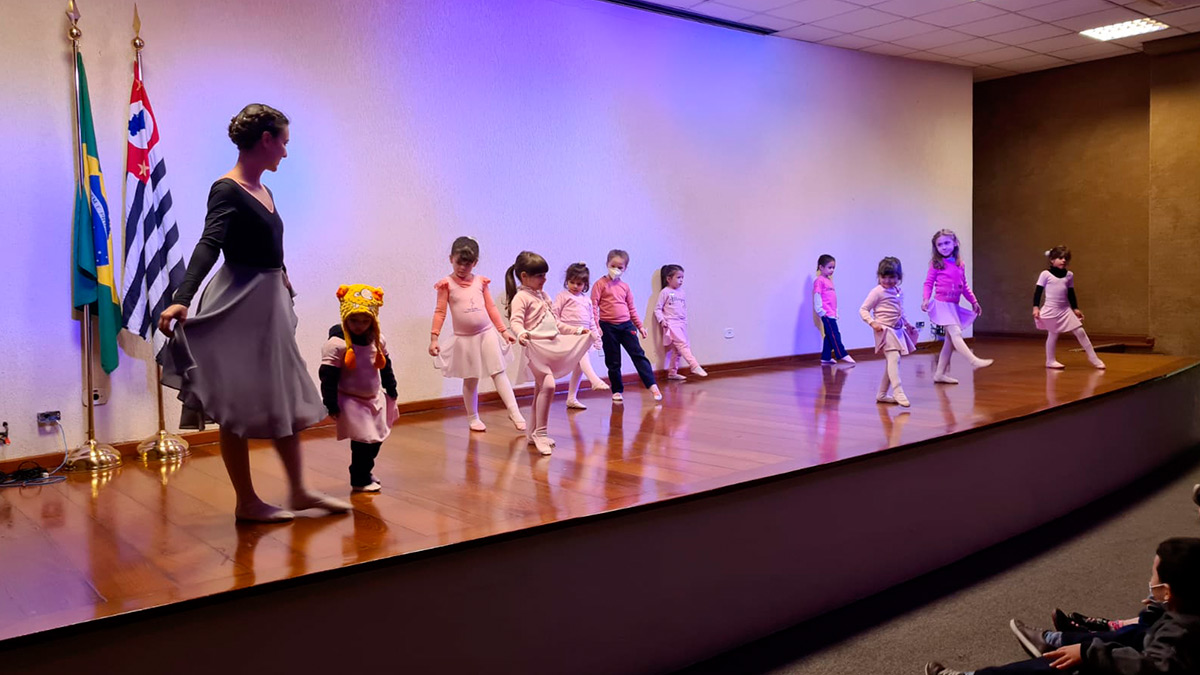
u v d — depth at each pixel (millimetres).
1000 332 11078
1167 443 6371
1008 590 3799
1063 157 10359
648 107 7074
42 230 4340
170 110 4754
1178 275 9102
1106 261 10102
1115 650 2334
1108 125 9953
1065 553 4316
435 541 2617
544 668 2799
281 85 5148
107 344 4379
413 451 4328
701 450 4113
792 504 3512
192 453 4555
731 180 7707
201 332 2791
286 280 3082
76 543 2836
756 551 3381
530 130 6320
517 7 6227
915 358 8391
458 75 5918
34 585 2393
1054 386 5859
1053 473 4980
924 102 9445
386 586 2479
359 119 5461
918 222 9453
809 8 7082
